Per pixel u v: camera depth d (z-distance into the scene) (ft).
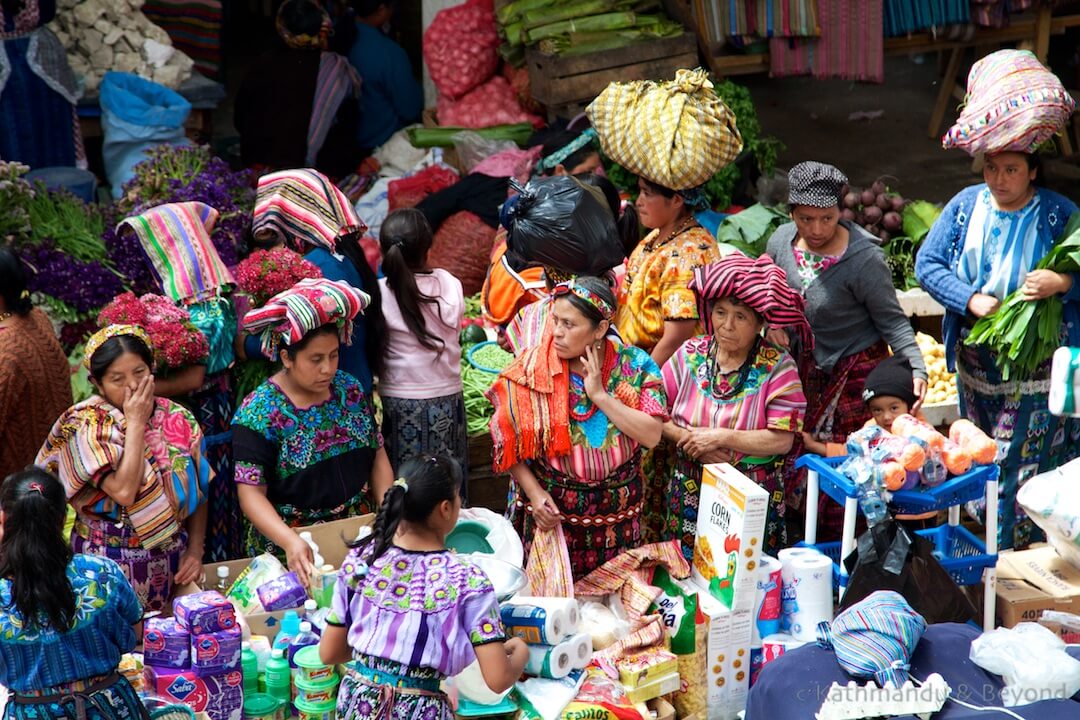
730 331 18.76
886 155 39.91
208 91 35.27
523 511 19.04
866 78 35.94
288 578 17.94
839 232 21.71
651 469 20.93
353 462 18.93
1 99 30.35
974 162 38.11
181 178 25.61
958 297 21.81
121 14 34.30
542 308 18.74
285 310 17.61
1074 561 19.13
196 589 18.35
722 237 28.60
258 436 18.30
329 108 34.65
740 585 17.71
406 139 35.78
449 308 20.59
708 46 34.94
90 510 17.78
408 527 14.23
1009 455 22.06
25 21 30.50
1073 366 17.99
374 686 14.11
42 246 22.93
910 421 18.85
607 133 21.33
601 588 18.38
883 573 17.63
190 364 19.85
